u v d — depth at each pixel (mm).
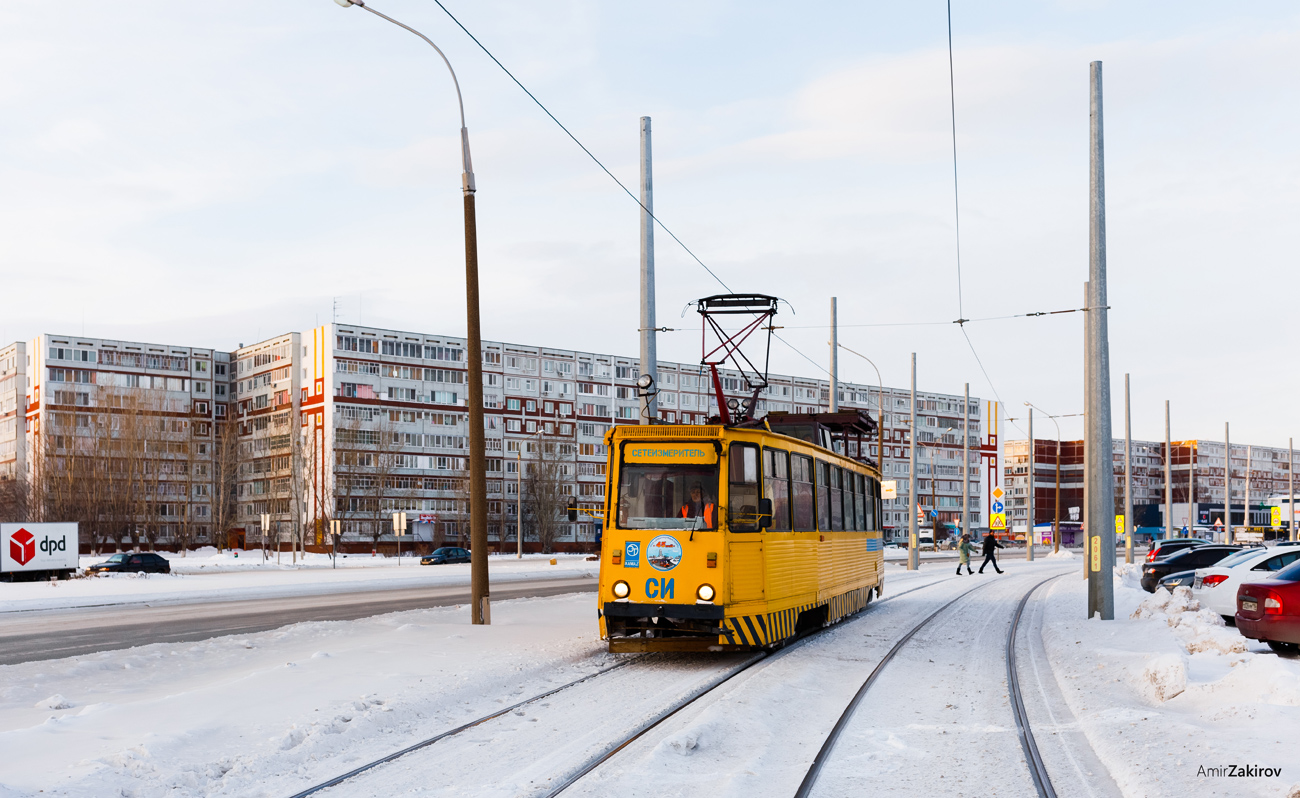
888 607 24141
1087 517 20797
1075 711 10352
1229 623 20672
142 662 14266
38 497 84188
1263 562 20422
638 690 11594
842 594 20219
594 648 15078
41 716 10070
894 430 141750
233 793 7137
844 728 9562
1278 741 8156
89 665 13758
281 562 71125
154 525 91188
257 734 8719
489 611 18766
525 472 109250
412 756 8281
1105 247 20500
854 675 13070
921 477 143500
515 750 8469
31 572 41438
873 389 140500
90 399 104688
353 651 14383
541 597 26391
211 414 112812
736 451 14445
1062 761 8203
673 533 14031
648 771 7727
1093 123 20500
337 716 9352
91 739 8477
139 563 53281
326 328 98938
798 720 10008
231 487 105625
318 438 99938
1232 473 170125
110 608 27016
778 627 15188
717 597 13758
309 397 101625
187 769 7539
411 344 103000
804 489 17234
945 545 118188
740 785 7324
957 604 25156
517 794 7055
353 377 99438
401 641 15680
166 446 100438
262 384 108125
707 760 8164
